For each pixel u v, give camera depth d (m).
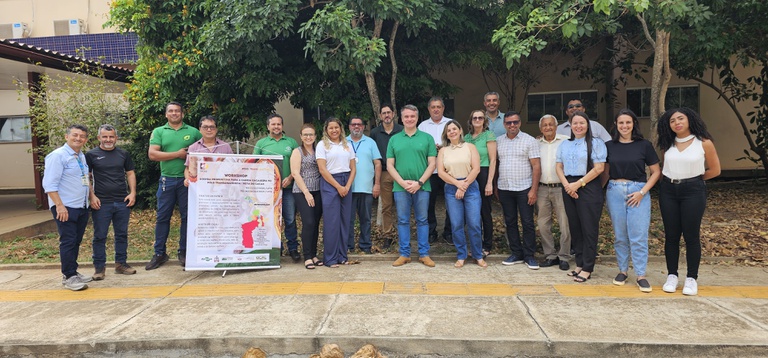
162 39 9.32
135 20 8.84
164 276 5.81
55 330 4.11
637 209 4.91
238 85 8.98
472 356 3.69
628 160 4.93
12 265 6.41
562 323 4.01
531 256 5.93
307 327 4.02
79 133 5.35
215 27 7.22
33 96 9.78
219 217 5.82
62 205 5.21
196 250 5.73
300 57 9.32
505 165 5.92
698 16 6.09
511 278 5.42
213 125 6.02
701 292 4.79
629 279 5.30
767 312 4.20
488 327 3.95
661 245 6.59
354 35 6.62
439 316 4.22
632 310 4.30
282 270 5.96
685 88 12.97
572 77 13.15
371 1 6.71
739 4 7.58
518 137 5.86
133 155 10.85
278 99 9.99
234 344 3.82
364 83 9.51
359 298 4.75
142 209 11.18
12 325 4.25
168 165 6.12
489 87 13.16
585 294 4.79
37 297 5.06
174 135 6.05
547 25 6.51
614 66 11.88
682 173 4.64
